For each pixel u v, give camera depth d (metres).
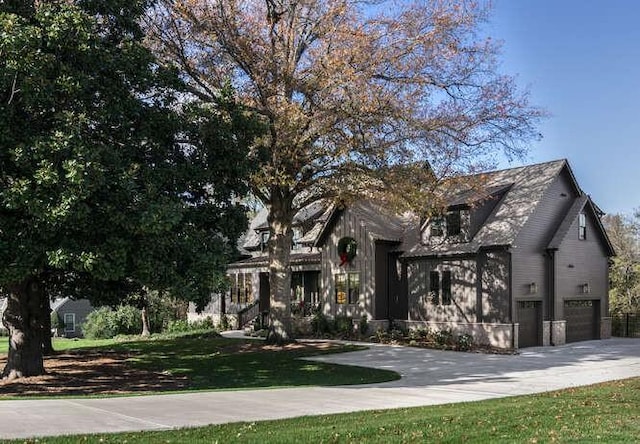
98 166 11.92
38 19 12.45
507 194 30.98
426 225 30.95
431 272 30.53
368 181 24.27
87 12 14.32
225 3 21.62
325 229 33.72
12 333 17.28
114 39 15.39
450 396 14.13
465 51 23.50
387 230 32.53
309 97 21.66
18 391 15.02
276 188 26.20
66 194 11.48
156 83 15.54
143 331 38.38
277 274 27.38
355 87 21.19
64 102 13.08
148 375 18.72
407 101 22.52
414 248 31.22
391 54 22.39
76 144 11.98
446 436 8.80
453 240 29.72
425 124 22.89
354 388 15.47
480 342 28.14
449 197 29.53
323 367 20.41
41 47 12.41
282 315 27.53
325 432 8.86
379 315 31.28
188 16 21.08
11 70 11.78
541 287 29.64
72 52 12.89
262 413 11.03
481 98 24.41
